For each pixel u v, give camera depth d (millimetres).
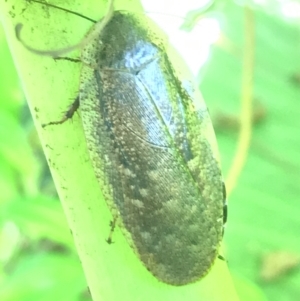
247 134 106
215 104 194
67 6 63
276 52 194
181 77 77
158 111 74
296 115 185
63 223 101
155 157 73
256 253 174
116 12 76
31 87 64
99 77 72
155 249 69
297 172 174
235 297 66
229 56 198
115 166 71
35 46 62
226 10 170
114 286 64
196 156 74
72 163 64
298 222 166
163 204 72
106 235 64
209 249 69
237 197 173
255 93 188
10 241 155
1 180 125
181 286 63
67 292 99
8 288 99
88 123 68
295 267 173
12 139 122
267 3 135
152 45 76
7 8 61
